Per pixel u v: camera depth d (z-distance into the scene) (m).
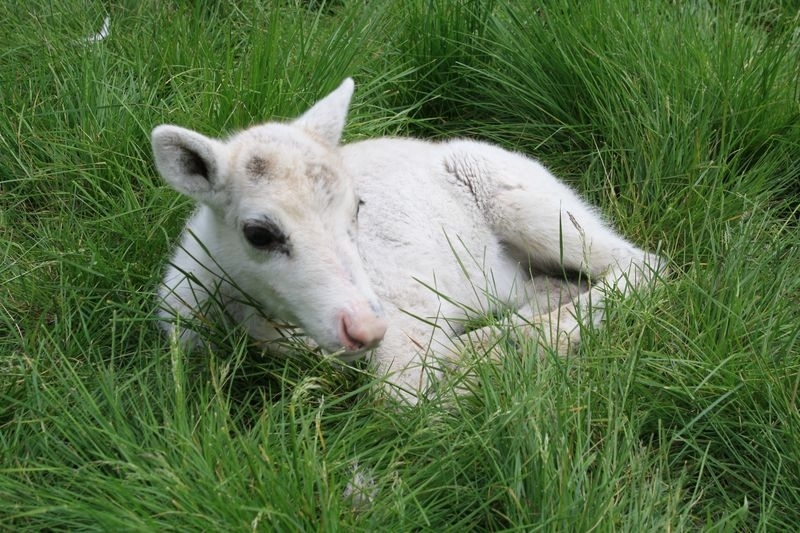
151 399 3.96
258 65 5.61
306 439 3.55
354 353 3.77
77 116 5.52
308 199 3.90
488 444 3.57
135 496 3.31
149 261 4.78
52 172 5.24
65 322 4.33
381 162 4.84
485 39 6.09
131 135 5.33
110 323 4.37
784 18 6.48
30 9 6.25
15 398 3.92
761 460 3.87
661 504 3.61
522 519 3.33
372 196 4.67
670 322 4.39
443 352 4.45
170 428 3.51
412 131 6.19
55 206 5.18
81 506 3.21
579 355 4.23
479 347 4.39
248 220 3.91
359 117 5.79
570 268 5.07
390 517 3.38
